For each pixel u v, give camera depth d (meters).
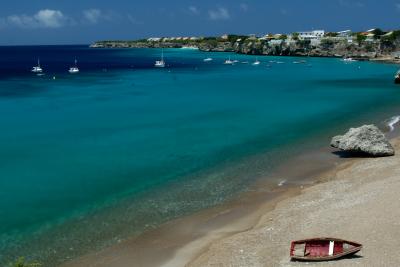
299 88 109.19
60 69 175.75
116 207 34.00
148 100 87.50
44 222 31.75
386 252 23.84
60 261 26.50
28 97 91.88
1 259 26.94
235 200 34.75
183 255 26.55
